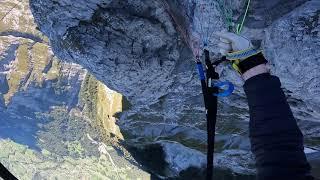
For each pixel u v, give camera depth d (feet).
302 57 29.99
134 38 38.09
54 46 45.09
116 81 44.19
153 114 56.65
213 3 29.32
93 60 40.47
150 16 36.50
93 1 35.70
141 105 55.21
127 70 41.04
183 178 72.23
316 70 30.25
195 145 60.54
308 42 29.14
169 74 43.83
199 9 30.89
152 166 74.54
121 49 38.81
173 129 60.23
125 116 61.87
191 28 33.12
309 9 28.84
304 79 31.86
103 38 38.17
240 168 63.36
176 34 38.22
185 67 42.91
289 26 29.53
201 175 70.54
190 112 52.39
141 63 40.19
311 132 45.57
